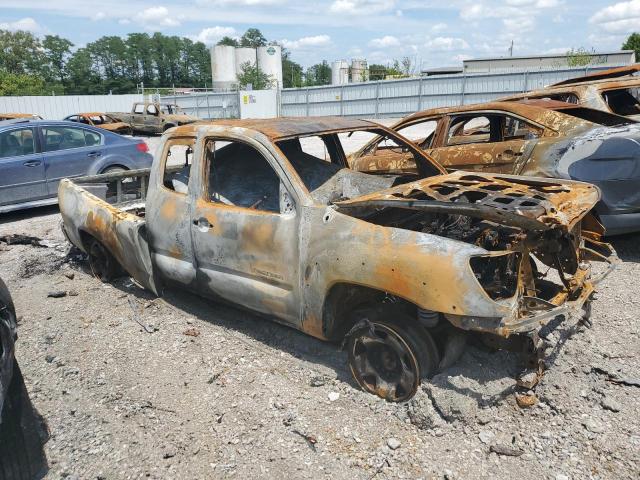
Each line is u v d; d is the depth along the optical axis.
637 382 3.20
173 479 2.69
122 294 5.13
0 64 93.31
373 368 3.29
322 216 3.29
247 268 3.74
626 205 4.86
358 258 3.05
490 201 3.06
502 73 27.94
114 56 112.06
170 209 4.29
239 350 3.92
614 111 7.14
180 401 3.34
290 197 3.48
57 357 3.95
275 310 3.66
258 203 4.14
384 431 2.96
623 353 3.55
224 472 2.72
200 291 4.23
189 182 4.16
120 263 5.05
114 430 3.09
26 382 3.65
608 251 4.20
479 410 3.00
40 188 8.75
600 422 2.91
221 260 3.91
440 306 2.77
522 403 3.05
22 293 5.33
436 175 4.47
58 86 88.69
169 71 119.38
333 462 2.75
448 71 53.75
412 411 2.99
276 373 3.59
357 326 3.24
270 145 3.63
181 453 2.88
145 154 9.90
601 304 4.32
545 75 27.17
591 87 6.66
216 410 3.23
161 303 4.73
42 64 98.12
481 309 2.69
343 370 3.56
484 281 3.14
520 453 2.73
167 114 25.97
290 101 35.56
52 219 8.63
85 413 3.27
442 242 2.84
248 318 4.40
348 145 9.41
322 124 4.14
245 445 2.92
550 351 3.51
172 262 4.39
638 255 5.41
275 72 62.41
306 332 3.54
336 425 3.03
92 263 5.57
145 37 115.38
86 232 5.38
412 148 4.51
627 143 4.80
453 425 2.94
